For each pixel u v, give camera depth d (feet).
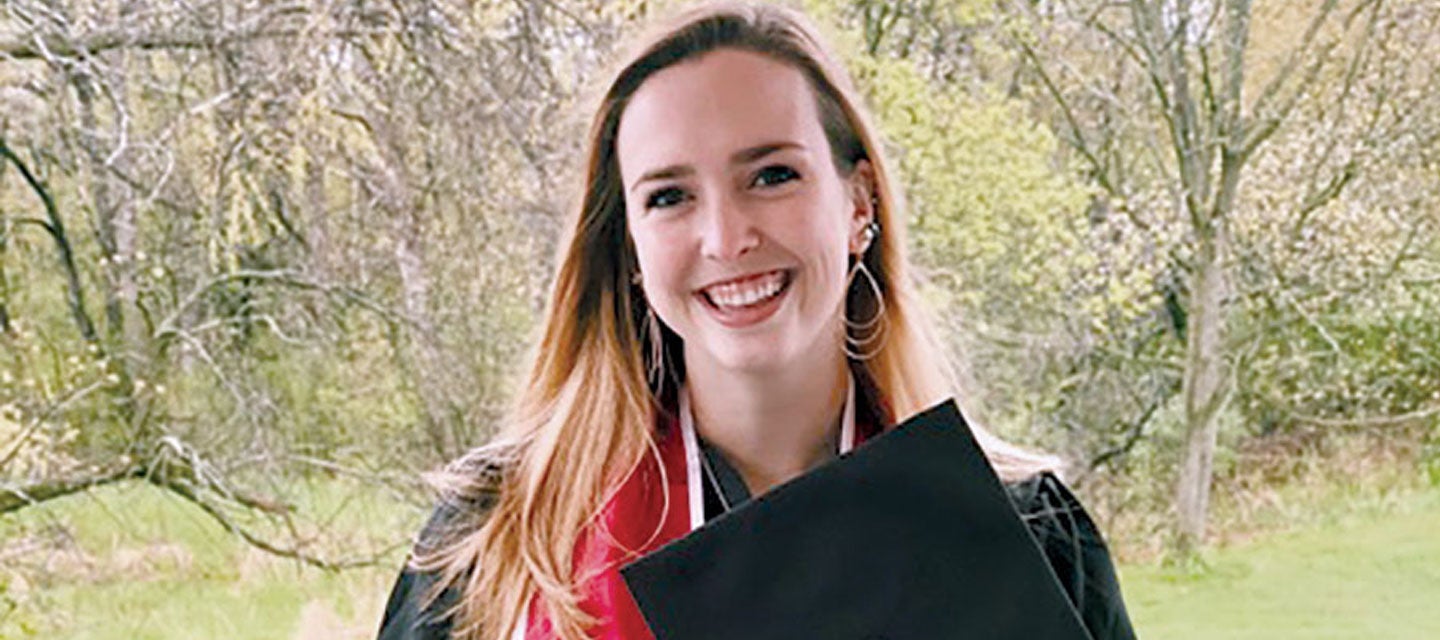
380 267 10.37
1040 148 10.26
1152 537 10.32
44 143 10.07
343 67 10.13
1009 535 3.06
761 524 3.06
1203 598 9.72
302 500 10.28
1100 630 3.70
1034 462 3.85
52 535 10.08
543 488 3.55
